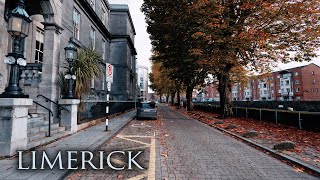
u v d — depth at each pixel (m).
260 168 5.44
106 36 26.28
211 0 12.82
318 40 13.77
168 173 4.94
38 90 10.31
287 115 12.95
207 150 7.30
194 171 5.11
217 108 24.62
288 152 6.71
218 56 14.48
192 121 17.44
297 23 13.41
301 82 65.31
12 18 5.62
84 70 10.66
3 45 8.62
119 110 21.88
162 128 12.76
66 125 9.30
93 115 12.91
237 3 14.36
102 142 7.54
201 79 25.17
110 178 4.52
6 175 4.26
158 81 48.19
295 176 4.90
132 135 10.02
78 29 16.58
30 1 10.34
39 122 8.34
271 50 14.73
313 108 23.17
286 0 12.79
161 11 16.59
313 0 12.29
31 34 12.34
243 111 18.55
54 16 10.67
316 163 5.59
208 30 13.58
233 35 15.00
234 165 5.65
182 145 8.00
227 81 18.23
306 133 10.39
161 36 17.67
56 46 10.88
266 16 13.27
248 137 9.44
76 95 10.57
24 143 5.96
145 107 18.17
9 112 5.48
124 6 29.95
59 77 10.99
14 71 5.75
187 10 14.06
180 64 19.67
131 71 35.78
